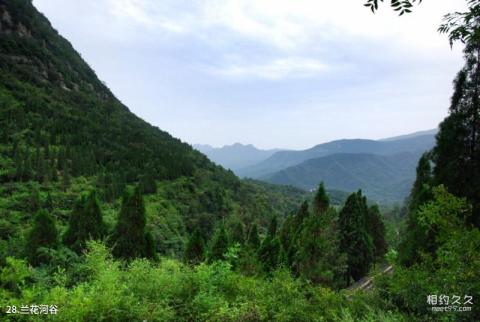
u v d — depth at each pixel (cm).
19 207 4500
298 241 1927
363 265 2316
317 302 812
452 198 372
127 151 9369
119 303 496
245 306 602
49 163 6812
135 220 1545
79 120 10331
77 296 479
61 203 5141
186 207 7000
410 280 413
